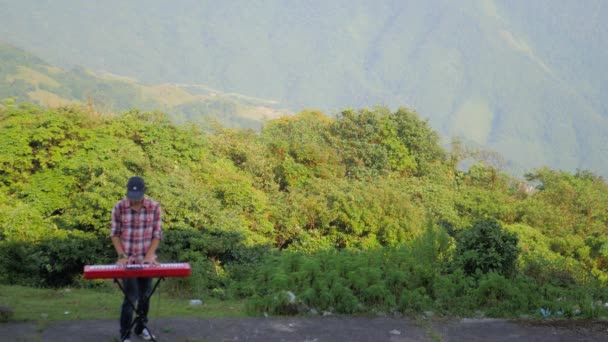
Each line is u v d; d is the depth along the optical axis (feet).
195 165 71.72
